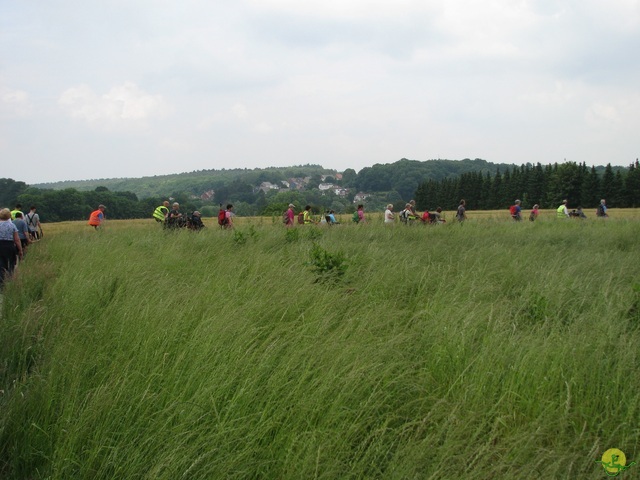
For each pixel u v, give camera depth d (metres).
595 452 3.48
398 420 4.07
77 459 3.51
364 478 3.36
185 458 3.32
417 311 6.65
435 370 4.85
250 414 3.91
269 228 18.30
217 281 8.02
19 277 9.50
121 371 4.48
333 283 8.30
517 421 4.04
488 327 5.59
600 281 8.33
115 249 12.70
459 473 3.30
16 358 5.37
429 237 16.09
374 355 4.79
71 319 6.17
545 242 14.69
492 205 110.31
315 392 4.05
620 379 4.44
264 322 6.07
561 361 4.61
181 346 5.07
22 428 3.86
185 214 21.38
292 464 3.37
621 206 90.19
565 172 94.94
